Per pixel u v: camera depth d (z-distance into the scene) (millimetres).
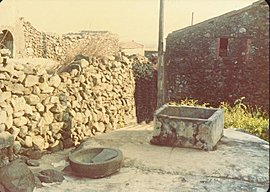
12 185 3334
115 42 8695
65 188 3598
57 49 10891
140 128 6887
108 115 7125
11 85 4418
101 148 4484
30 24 10891
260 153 4926
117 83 7664
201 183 3801
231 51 9477
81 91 6191
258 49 9328
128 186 3693
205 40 9602
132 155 4676
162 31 9148
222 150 5039
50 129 5156
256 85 9406
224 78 9570
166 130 5223
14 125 4391
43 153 4910
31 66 5031
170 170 4148
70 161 4047
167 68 9898
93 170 3873
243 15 9312
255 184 3818
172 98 9898
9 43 10125
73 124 5727
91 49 7309
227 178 3959
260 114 8805
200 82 9719
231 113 8266
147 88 9531
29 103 4746
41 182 3688
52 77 5316
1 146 3893
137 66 9047
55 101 5301
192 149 5047
